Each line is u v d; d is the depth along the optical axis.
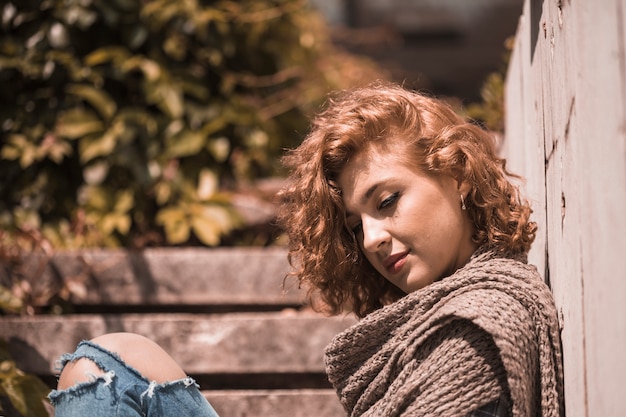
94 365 1.70
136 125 3.64
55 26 3.65
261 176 4.03
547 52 1.69
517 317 1.49
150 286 2.96
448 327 1.52
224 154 3.74
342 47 6.44
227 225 3.51
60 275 2.94
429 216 1.63
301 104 4.21
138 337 1.80
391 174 1.64
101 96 3.58
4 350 2.59
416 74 6.33
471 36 6.61
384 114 1.67
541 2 1.80
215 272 2.98
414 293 1.60
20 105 3.65
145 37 3.71
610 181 1.16
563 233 1.49
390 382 1.59
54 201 3.59
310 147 1.76
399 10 6.55
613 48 1.17
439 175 1.66
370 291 1.92
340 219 1.74
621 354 1.12
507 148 2.76
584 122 1.23
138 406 1.68
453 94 6.70
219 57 3.88
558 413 1.47
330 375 1.71
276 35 4.20
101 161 3.57
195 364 2.67
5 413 2.45
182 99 3.78
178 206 3.58
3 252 2.91
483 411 1.47
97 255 2.97
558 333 1.52
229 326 2.68
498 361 1.48
